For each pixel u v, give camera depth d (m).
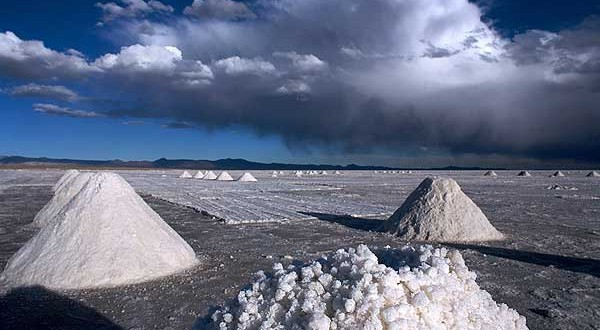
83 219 6.94
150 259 6.87
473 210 10.83
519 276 7.08
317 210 15.91
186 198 20.16
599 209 16.83
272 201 19.27
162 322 4.95
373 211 15.66
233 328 2.48
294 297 2.44
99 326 4.86
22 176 45.22
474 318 2.38
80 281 6.22
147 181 36.94
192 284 6.40
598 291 6.32
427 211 10.82
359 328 2.09
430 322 2.21
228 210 15.59
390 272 2.35
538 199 21.03
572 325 5.00
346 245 9.52
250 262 7.83
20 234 10.56
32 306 5.47
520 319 2.74
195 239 10.16
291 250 8.92
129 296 5.83
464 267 2.72
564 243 10.01
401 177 50.97
